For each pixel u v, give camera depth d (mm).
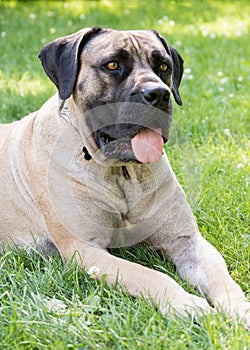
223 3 14977
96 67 4094
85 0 15086
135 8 14031
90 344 3309
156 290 3762
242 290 4023
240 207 5043
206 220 4867
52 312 3607
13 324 3430
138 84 3943
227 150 6125
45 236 4555
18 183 4629
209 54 9875
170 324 3467
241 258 4387
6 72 8953
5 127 5121
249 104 7469
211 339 3277
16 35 11273
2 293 3908
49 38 11023
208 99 7777
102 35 4223
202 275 4102
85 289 3973
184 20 12836
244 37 11078
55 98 4578
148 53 4176
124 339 3307
